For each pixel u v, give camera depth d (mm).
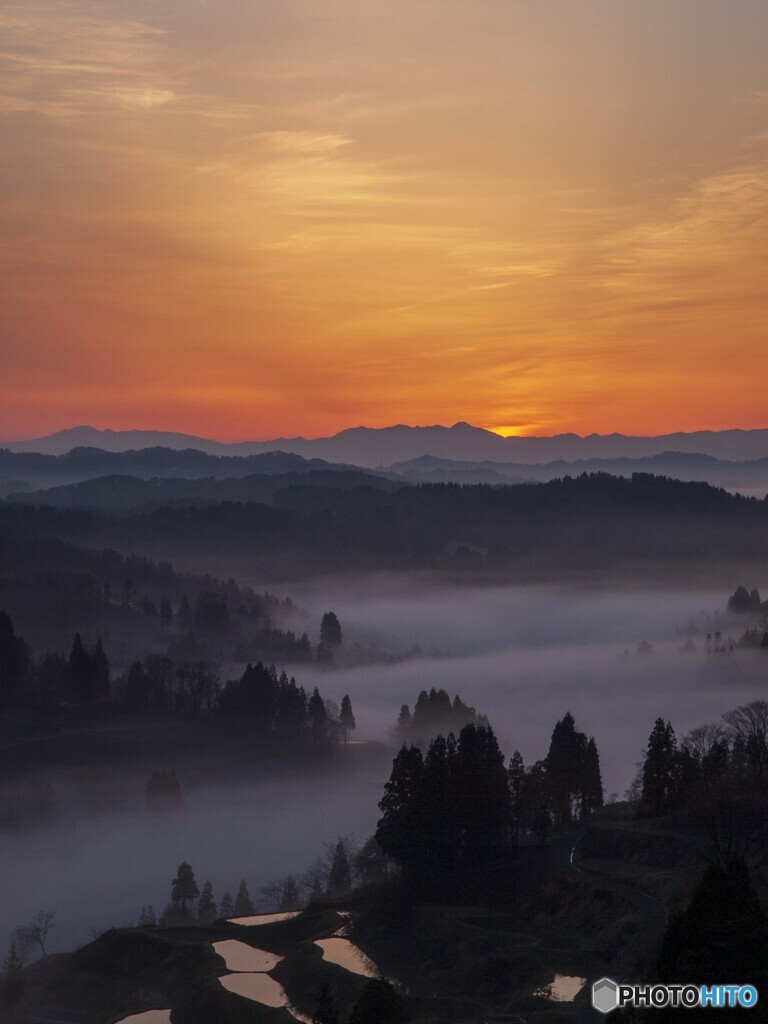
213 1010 154125
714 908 100438
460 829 193250
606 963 150375
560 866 182625
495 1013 142250
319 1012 115500
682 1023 95562
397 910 181125
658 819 194750
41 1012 170250
